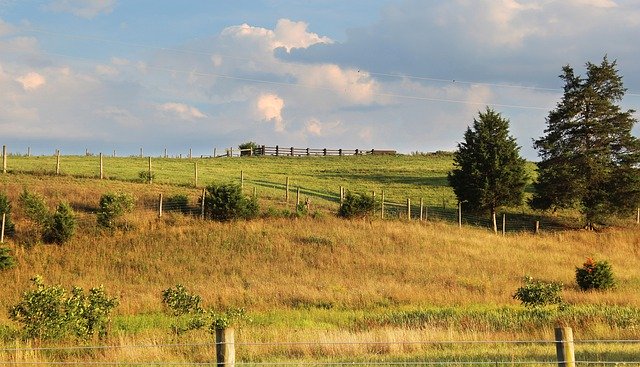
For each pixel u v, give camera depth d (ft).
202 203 164.45
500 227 206.08
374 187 260.83
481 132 202.80
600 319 75.82
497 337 66.95
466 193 202.08
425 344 61.57
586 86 215.51
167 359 54.60
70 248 137.59
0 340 67.46
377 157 367.45
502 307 92.02
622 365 47.85
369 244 148.05
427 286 115.44
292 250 141.59
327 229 157.69
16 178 191.62
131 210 158.81
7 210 143.54
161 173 240.12
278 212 170.19
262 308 97.04
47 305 67.67
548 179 208.74
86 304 69.00
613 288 115.65
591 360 51.31
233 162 320.50
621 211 206.49
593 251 161.79
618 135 214.48
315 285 116.16
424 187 264.93
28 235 143.13
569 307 87.25
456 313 85.35
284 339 65.10
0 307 97.04
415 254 143.33
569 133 217.97
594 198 207.72
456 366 49.32
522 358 53.16
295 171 298.97
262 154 370.53
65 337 66.59
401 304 99.40
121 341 62.44
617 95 217.56
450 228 176.04
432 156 377.30
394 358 54.44
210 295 105.70
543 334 67.82
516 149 202.69
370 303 100.22
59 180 193.98
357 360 53.16
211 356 55.52
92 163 257.75
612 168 209.77
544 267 137.69
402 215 196.54
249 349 60.64
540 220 219.00
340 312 92.68
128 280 122.52
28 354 55.62
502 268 135.13
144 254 135.95
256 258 136.77
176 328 72.13
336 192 243.60
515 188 200.13
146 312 92.02
